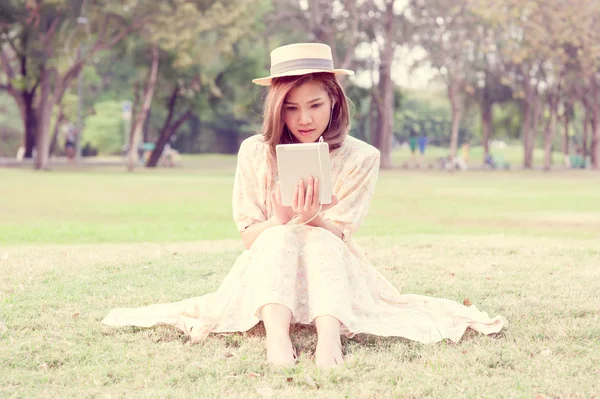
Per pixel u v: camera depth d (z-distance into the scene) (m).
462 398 2.57
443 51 35.12
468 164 56.03
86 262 5.85
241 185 3.64
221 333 3.50
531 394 2.61
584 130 50.28
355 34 32.12
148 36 28.45
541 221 10.99
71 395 2.63
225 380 2.81
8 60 33.59
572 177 31.20
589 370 2.94
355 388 2.67
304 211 3.17
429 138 84.31
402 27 35.16
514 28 33.91
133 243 7.69
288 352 3.02
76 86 47.25
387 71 37.62
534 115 45.22
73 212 11.89
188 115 36.97
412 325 3.44
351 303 3.35
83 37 28.38
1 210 12.09
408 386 2.70
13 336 3.46
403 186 21.81
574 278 5.14
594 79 43.62
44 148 29.36
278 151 3.11
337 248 3.29
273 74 3.33
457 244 7.29
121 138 52.41
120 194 16.08
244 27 30.27
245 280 3.44
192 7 27.08
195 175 27.05
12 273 5.25
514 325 3.69
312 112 3.29
